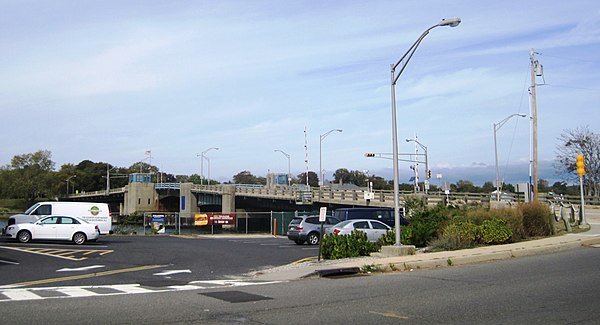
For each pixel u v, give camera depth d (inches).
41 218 1161.4
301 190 2532.0
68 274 664.4
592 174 2240.4
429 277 571.5
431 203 1865.2
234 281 589.3
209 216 1887.3
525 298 430.9
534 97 1754.4
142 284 564.4
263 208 3838.6
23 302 430.0
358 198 2284.7
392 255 777.6
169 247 1124.5
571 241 864.9
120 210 5492.1
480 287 492.7
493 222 900.0
